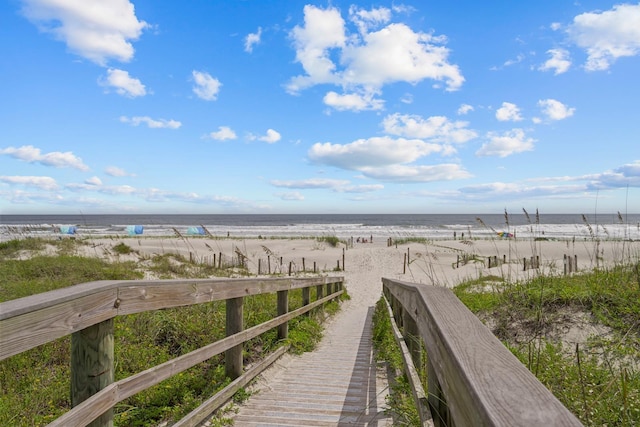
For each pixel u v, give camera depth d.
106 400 1.90
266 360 4.53
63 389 3.38
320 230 57.50
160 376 2.44
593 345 4.38
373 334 7.04
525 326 5.21
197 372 3.94
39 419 2.87
